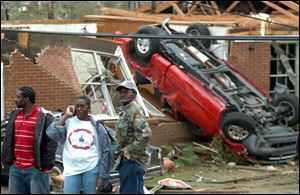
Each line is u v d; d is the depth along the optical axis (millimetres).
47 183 7438
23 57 15523
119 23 20781
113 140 7770
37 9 33594
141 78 18953
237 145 16375
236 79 17578
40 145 7207
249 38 10984
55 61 16328
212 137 17141
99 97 16422
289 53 20125
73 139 7434
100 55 16969
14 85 15438
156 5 26078
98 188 7508
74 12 35344
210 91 16953
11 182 7344
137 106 7551
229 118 16312
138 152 7492
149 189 12633
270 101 17391
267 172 15555
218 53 19484
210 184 13984
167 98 17625
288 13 21016
